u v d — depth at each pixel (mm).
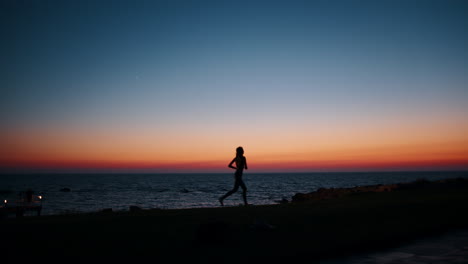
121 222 9375
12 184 132000
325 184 114125
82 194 66875
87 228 8469
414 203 13547
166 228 8492
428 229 8898
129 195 64062
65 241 7070
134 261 5770
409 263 6180
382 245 7574
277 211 11586
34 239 7215
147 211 12562
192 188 93750
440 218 10438
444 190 20219
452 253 6938
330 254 6684
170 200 50625
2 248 6473
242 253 6359
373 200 15602
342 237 7738
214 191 77062
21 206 25922
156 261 5785
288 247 6820
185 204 43438
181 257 6055
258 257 6125
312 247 6844
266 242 7199
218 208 12945
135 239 7309
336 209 12125
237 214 10812
